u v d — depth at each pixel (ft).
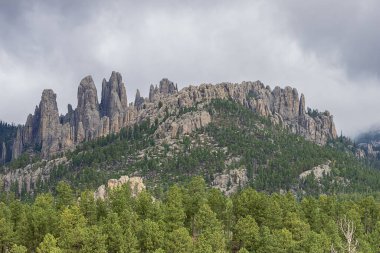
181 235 399.44
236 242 449.06
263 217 486.38
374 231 472.03
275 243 407.44
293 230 454.40
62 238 415.85
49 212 459.73
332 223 457.68
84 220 439.63
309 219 497.87
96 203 514.27
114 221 427.33
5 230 431.02
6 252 433.07
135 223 434.71
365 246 419.74
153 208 476.95
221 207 506.48
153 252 379.35
